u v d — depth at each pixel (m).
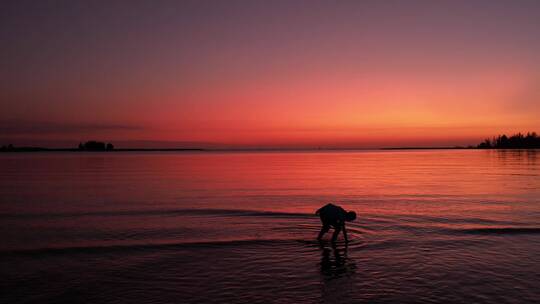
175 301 7.43
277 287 8.13
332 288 8.06
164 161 92.00
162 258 10.20
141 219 15.53
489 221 14.85
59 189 26.56
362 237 12.38
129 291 7.95
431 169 50.78
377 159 103.12
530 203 19.42
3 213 16.94
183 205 19.20
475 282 8.35
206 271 9.16
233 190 26.16
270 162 84.38
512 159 81.94
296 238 12.30
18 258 10.20
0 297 7.65
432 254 10.45
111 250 10.93
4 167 58.88
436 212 16.94
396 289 8.00
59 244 11.58
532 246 11.19
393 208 18.16
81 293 7.86
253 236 12.56
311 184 30.61
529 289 7.95
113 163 77.44
